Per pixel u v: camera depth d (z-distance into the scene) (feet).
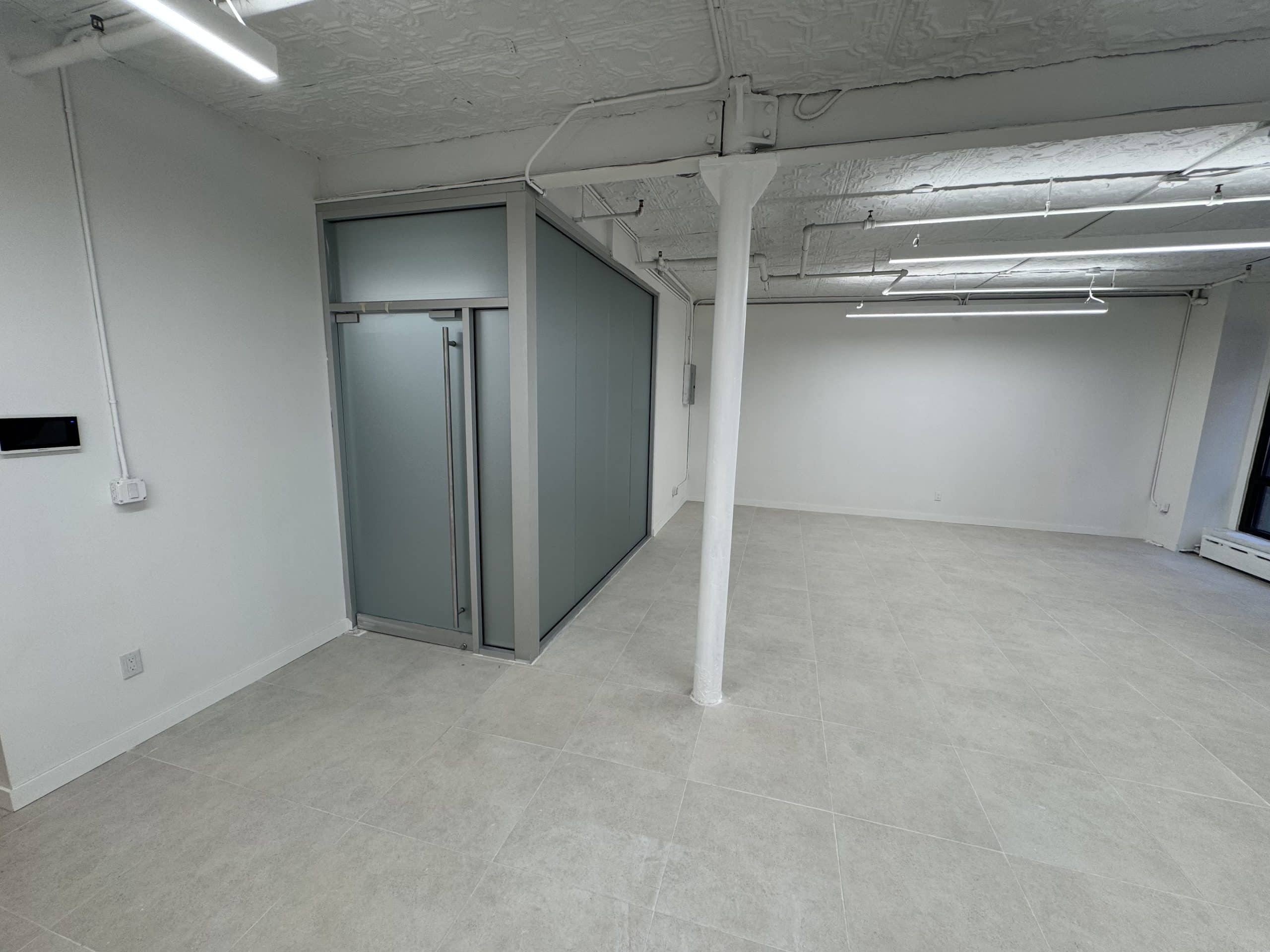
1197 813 6.32
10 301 5.61
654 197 10.49
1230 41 5.72
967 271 15.76
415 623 10.35
